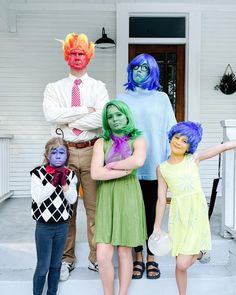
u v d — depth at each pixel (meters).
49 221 2.16
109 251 2.21
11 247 2.79
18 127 5.11
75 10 4.99
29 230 3.23
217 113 5.18
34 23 4.99
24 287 2.53
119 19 4.96
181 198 2.21
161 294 2.51
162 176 2.27
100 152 2.24
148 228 2.52
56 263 2.26
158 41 5.11
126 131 2.21
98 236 2.21
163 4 5.01
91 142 2.42
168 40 5.12
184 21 5.16
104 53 5.03
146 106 2.43
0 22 4.77
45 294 2.45
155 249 2.22
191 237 2.17
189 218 2.19
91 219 2.51
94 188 2.46
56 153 2.13
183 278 2.24
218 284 2.58
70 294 2.50
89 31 5.02
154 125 2.43
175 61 5.18
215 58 5.13
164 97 2.50
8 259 2.79
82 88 2.41
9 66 5.04
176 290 2.51
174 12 5.04
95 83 2.45
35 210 2.19
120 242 2.18
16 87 5.06
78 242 2.78
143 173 2.46
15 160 5.12
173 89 5.19
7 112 5.09
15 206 4.42
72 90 2.41
